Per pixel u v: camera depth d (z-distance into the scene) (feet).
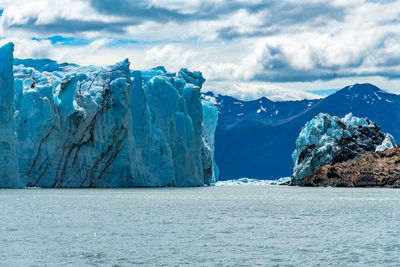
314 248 200.85
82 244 203.10
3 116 488.44
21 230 238.27
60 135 552.82
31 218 285.43
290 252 192.65
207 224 270.05
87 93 574.15
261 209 368.07
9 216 294.05
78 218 288.51
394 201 460.14
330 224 275.18
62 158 559.79
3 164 495.41
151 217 300.61
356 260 179.83
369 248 201.26
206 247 200.64
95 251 189.78
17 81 536.83
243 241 215.31
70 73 604.49
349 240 220.02
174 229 248.73
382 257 184.65
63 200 409.28
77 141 564.30
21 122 527.81
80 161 575.38
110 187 606.55
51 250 190.60
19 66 600.80
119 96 591.37
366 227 262.88
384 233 241.14
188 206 386.73
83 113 554.46
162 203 409.08
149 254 186.09
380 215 325.62
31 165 534.37
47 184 549.95
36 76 583.17
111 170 604.90
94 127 576.20
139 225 261.85
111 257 180.34
